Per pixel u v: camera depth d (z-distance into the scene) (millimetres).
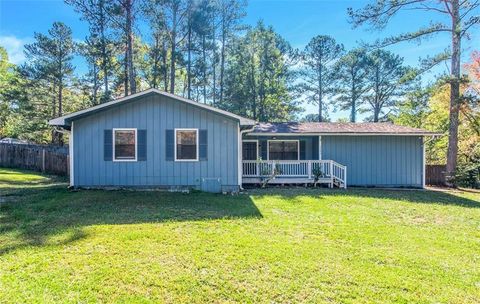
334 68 34719
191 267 4574
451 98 17234
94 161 11648
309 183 14398
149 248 5320
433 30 16922
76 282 4055
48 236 5875
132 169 11727
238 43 29594
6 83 34156
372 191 13250
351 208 9234
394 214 8633
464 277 4473
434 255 5344
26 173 17578
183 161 11875
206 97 30047
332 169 14320
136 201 9344
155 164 11789
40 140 31750
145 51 26297
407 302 3746
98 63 23984
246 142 16062
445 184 17016
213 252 5184
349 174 15430
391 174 15539
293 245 5621
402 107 31734
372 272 4539
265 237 6074
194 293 3854
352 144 15500
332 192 12469
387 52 35062
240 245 5543
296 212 8414
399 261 5000
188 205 8953
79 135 11609
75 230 6270
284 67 33562
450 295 3941
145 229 6422
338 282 4203
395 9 17078
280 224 7090
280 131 15227
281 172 14266
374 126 16656
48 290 3840
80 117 11602
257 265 4688
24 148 20062
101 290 3873
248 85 30641
